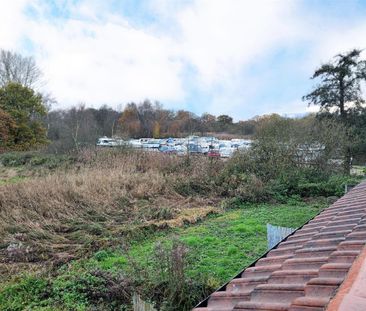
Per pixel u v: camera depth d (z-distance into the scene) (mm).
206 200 13391
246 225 10406
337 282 1653
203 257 7723
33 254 8031
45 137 35688
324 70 23406
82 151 21609
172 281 5652
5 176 19312
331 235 2828
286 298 1845
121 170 15227
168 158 17594
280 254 2885
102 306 5754
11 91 34281
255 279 2385
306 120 17719
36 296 6207
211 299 2398
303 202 13766
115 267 7273
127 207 11562
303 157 16312
